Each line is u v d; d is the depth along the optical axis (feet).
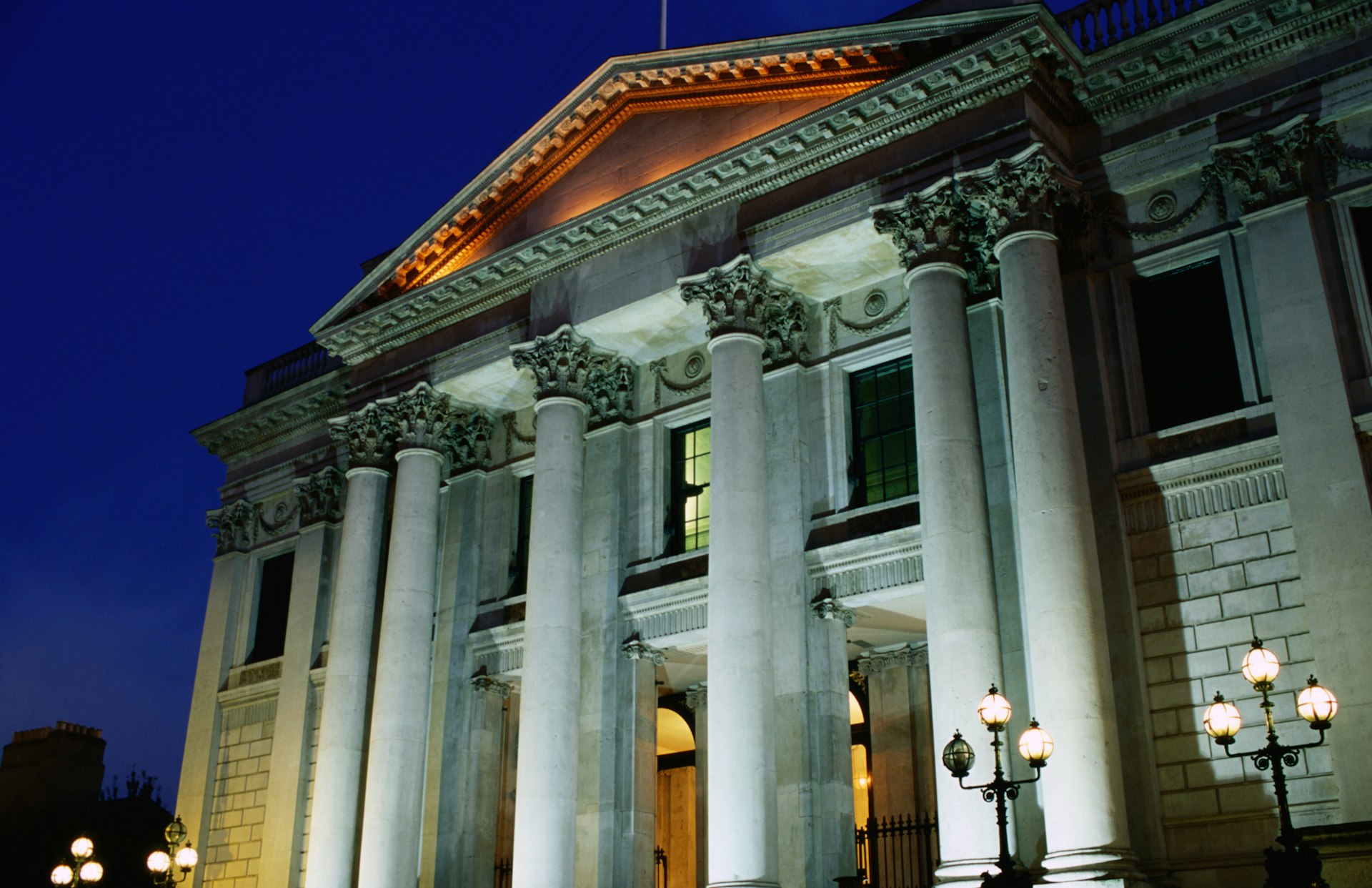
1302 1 89.71
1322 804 77.71
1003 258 91.76
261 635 146.00
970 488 88.79
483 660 120.57
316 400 145.69
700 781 123.03
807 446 106.93
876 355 105.60
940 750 83.25
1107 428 91.45
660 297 109.40
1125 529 89.30
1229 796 80.89
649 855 106.32
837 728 97.91
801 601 101.45
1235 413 87.81
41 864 195.52
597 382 119.03
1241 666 82.74
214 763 142.00
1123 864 75.41
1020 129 93.86
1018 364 88.48
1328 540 80.48
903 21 100.63
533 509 111.96
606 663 110.63
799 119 102.73
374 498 125.90
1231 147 91.25
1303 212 87.71
